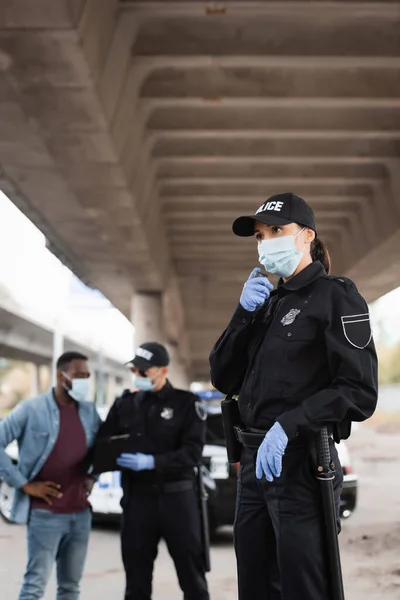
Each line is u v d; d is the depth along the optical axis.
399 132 12.32
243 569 3.00
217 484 9.32
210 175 14.90
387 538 9.93
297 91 10.75
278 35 9.34
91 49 7.64
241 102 10.76
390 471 22.27
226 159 13.53
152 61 9.45
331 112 12.23
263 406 2.90
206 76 10.72
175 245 20.91
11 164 11.14
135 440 4.98
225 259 22.83
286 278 3.12
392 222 14.35
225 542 9.73
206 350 46.56
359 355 2.76
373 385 2.76
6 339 42.56
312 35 9.34
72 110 8.92
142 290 22.25
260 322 3.07
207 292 25.91
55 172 11.45
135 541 4.89
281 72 10.73
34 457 4.77
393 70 10.74
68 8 6.76
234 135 12.46
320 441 2.76
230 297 26.28
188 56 9.34
